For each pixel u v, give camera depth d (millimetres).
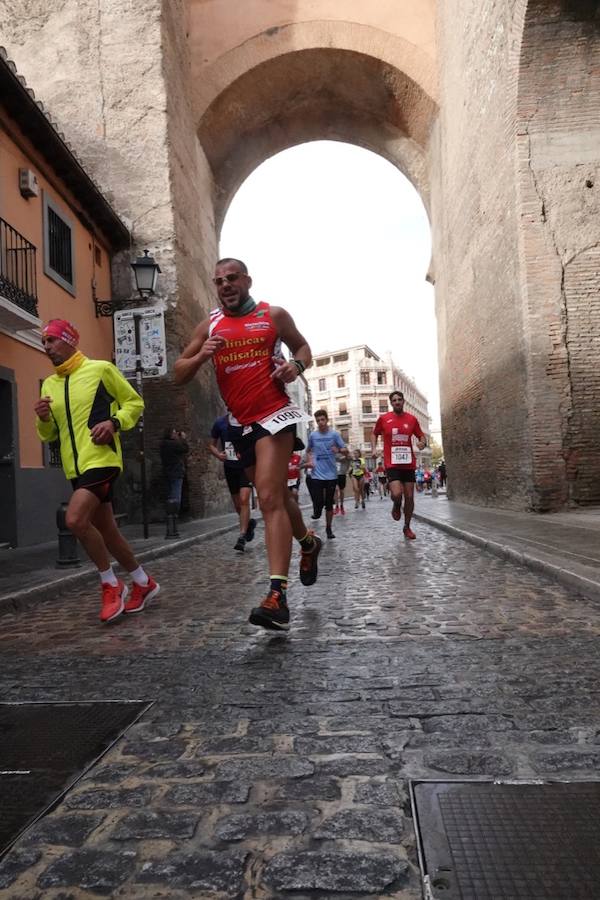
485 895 1323
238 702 2574
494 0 11203
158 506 14008
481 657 3043
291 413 3648
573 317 10492
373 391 89938
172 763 2037
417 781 1834
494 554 6527
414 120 18766
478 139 12930
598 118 10492
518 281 10867
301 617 4109
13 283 9234
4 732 2348
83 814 1736
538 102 10438
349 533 10227
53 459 10773
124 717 2455
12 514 9195
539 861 1433
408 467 8625
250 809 1737
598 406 10438
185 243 15539
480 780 1828
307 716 2393
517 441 11352
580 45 9922
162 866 1488
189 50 17641
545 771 1873
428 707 2426
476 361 14000
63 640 3824
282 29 17656
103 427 4172
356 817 1672
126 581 6180
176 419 14117
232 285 3621
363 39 17438
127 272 14445
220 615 4312
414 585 5082
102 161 14680
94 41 14891
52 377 4484
